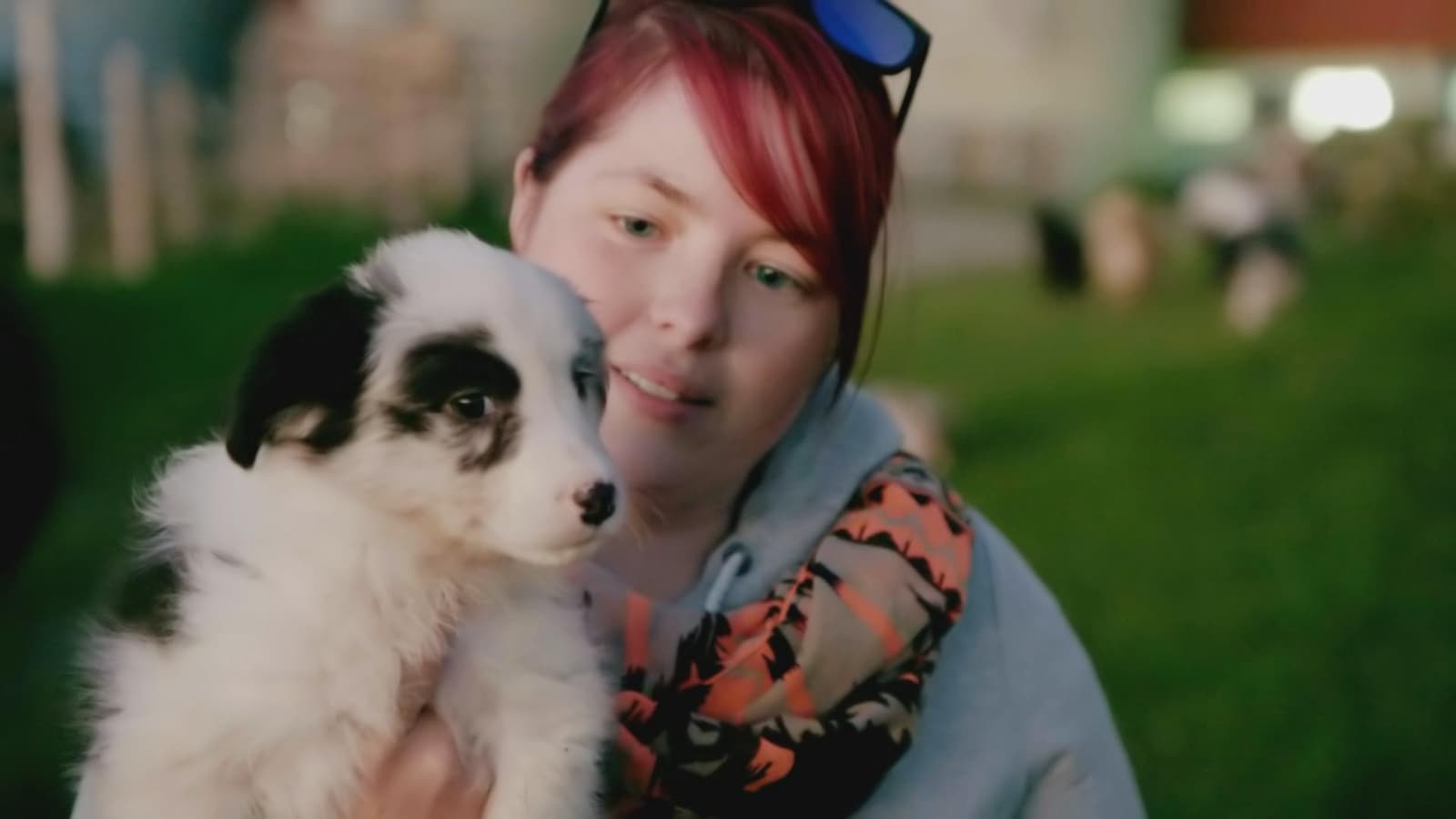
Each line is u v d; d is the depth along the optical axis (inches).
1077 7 777.6
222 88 510.9
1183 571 273.9
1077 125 781.9
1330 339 482.9
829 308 86.2
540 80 562.6
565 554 72.7
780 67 82.0
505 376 74.3
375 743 74.9
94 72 459.2
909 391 368.2
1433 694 226.7
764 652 80.2
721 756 77.7
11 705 184.2
